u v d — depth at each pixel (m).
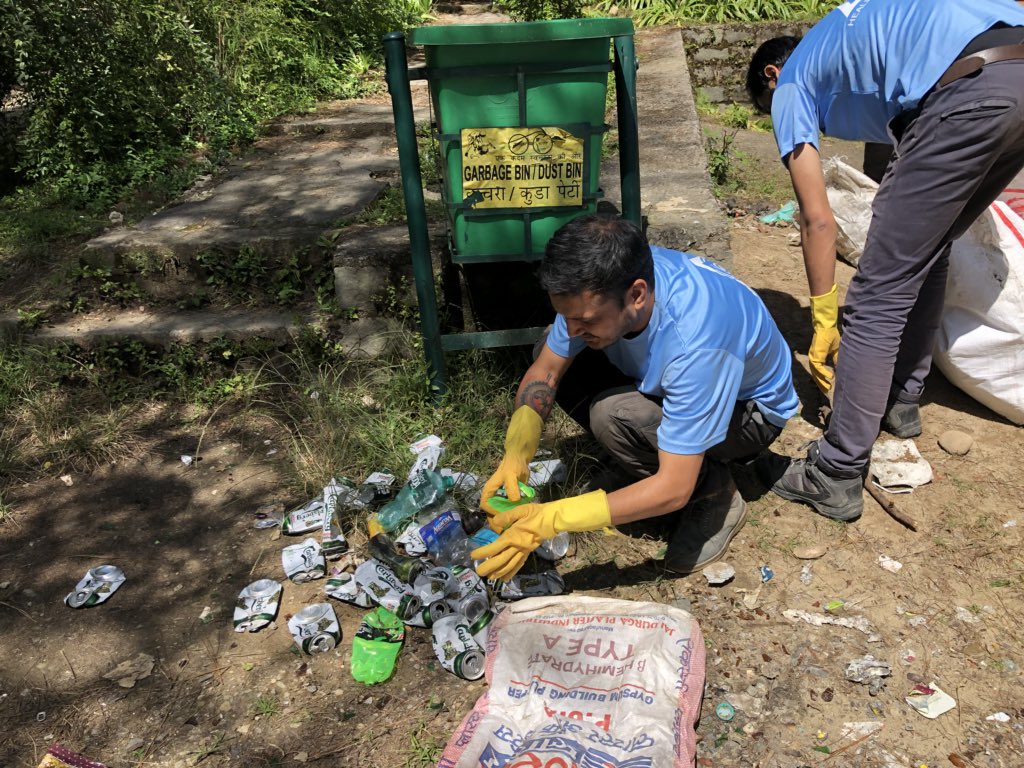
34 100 5.61
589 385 2.79
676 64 6.73
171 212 4.45
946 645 2.32
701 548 2.58
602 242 1.91
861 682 2.22
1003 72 2.32
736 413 2.47
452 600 2.48
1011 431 3.17
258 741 2.18
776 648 2.34
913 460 3.00
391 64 2.80
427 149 4.99
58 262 4.42
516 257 3.05
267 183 4.85
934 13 2.42
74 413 3.53
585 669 2.14
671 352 2.11
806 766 2.03
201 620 2.56
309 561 2.69
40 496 3.13
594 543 2.73
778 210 5.24
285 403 3.57
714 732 2.12
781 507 2.86
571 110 2.81
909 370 3.09
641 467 2.52
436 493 2.83
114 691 2.33
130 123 5.63
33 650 2.47
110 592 2.65
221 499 3.08
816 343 2.94
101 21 5.51
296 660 2.41
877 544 2.68
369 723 2.21
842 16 2.69
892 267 2.52
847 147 6.84
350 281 3.76
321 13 7.21
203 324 3.80
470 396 3.35
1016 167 2.67
